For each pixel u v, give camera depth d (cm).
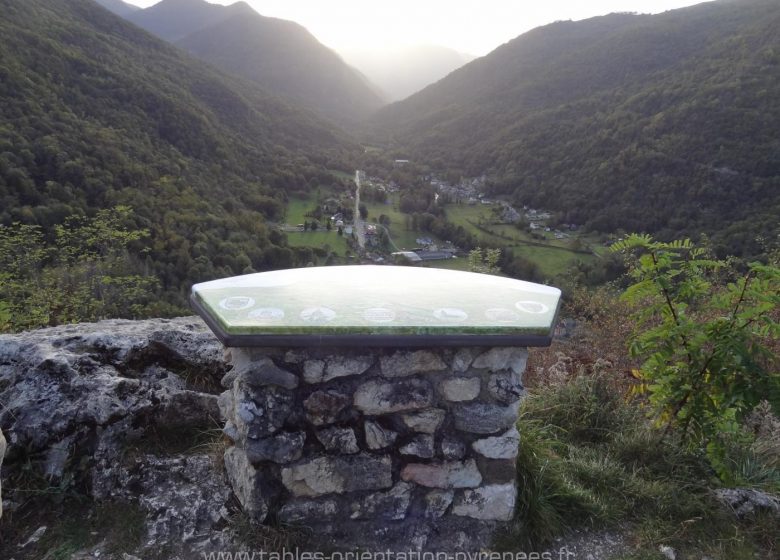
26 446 199
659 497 214
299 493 184
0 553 174
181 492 197
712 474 234
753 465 240
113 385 218
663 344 233
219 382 267
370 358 184
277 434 180
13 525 183
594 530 200
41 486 194
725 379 214
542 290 224
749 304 246
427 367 187
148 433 223
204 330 300
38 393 210
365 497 186
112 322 309
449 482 190
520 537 189
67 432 204
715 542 197
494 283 233
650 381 298
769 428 282
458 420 189
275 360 182
